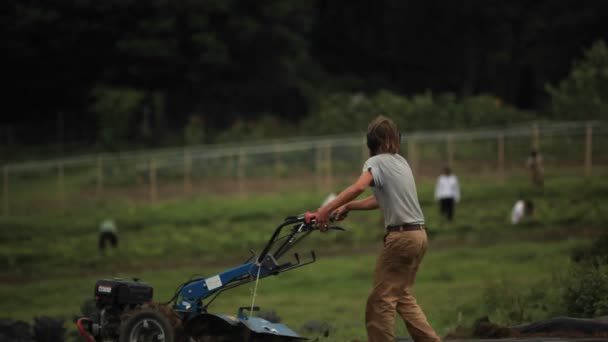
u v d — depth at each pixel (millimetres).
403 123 149250
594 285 34344
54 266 89062
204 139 153750
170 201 117312
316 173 134375
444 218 100062
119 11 171125
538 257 77000
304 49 193375
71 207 115750
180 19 172125
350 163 137250
